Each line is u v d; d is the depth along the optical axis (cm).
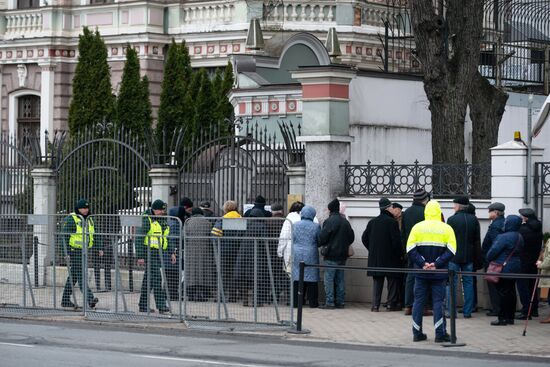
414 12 3850
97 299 3503
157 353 2783
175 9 6775
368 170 3716
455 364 2628
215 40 6581
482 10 3875
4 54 7269
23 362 2620
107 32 6912
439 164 3612
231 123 4075
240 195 3897
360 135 4038
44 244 3619
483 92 4169
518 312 3462
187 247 3319
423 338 2997
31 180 4350
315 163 3741
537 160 3500
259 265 3222
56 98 7094
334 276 3609
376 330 3184
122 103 5753
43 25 7106
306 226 3597
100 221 3516
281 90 4528
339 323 3312
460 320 3344
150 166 4056
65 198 4294
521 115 4706
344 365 2600
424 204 3494
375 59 6406
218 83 5775
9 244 3684
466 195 3462
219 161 3941
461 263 3328
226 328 3203
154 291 3388
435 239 2947
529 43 4953
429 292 3100
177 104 5875
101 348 2869
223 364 2591
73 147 4312
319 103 3744
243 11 6475
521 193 3431
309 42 5212
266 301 3222
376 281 3525
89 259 3516
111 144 4188
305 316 3450
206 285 3297
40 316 3531
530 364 2647
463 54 3844
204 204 3781
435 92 3844
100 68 5947
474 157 4172
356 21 6331
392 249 3503
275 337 3078
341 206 3653
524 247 3309
